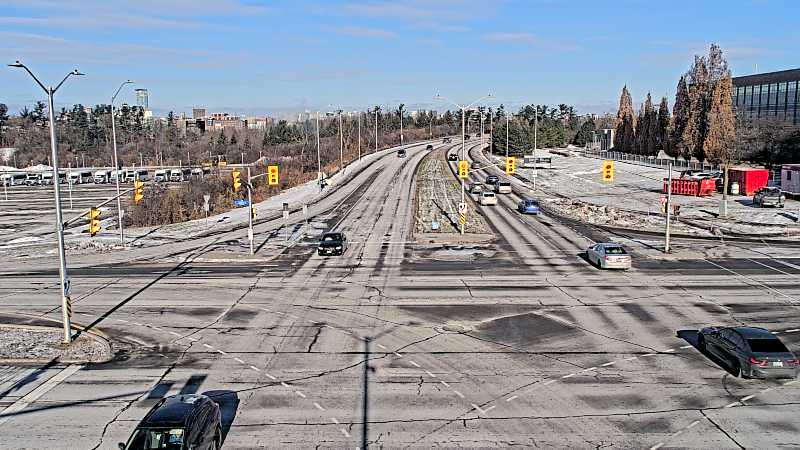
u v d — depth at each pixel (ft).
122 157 619.67
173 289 118.73
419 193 267.80
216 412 56.70
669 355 80.07
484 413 63.57
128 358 80.94
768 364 69.97
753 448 55.67
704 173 274.98
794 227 178.70
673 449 55.67
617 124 434.71
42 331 93.20
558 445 56.59
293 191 284.82
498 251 153.58
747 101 386.73
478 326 92.84
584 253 150.20
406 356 80.43
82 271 138.41
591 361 78.13
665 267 133.08
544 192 272.31
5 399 68.18
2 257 158.61
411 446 56.59
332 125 649.61
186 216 233.96
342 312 100.94
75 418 63.16
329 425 61.05
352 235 178.91
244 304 106.73
